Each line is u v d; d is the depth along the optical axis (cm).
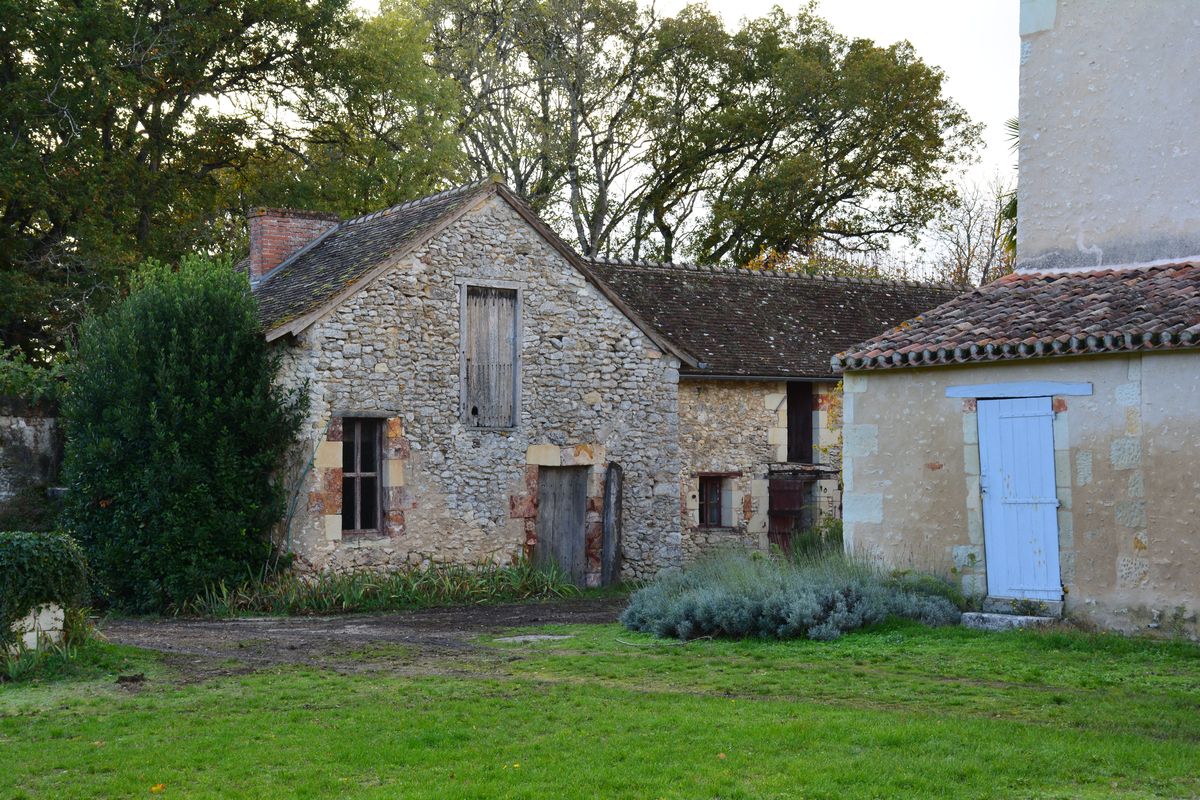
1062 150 1282
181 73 2409
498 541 1722
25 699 913
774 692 893
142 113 2428
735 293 2236
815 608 1127
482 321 1728
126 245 2309
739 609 1150
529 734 767
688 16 3269
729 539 1994
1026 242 1305
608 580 1814
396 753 723
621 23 3269
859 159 3312
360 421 1659
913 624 1141
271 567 1573
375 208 2731
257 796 644
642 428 1859
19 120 2145
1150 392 1072
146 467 1524
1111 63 1252
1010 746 709
